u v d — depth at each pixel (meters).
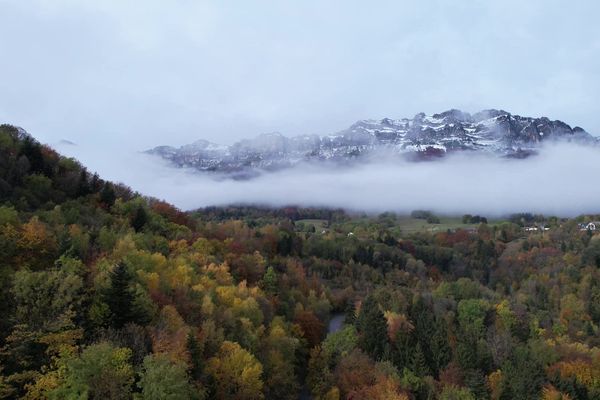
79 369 49.62
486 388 82.06
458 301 144.38
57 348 54.31
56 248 77.94
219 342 73.69
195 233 138.75
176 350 60.56
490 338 108.19
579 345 107.88
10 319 56.50
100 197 126.25
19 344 54.47
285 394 83.31
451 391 78.94
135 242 97.44
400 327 105.31
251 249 155.50
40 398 48.56
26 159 113.50
